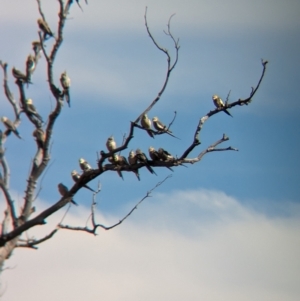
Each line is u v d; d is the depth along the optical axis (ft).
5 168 101.55
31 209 101.91
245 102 98.99
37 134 103.81
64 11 100.58
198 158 99.66
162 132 98.32
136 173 99.66
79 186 97.60
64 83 101.81
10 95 105.19
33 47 105.60
